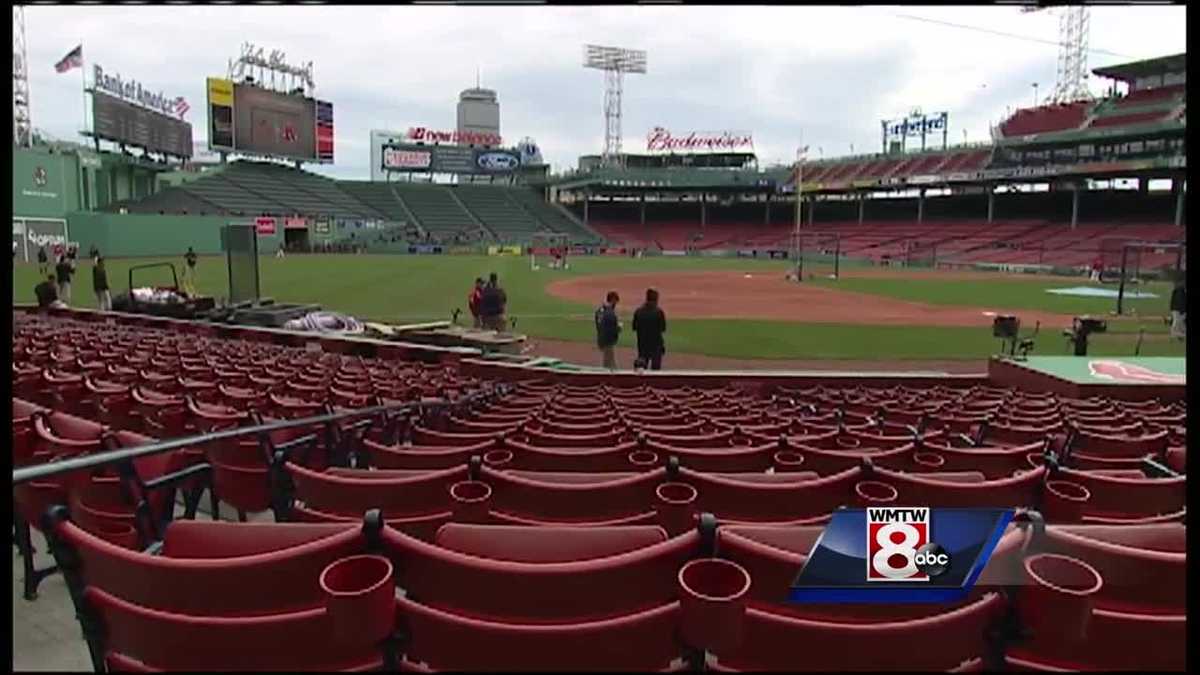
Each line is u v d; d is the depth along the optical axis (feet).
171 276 120.47
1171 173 199.41
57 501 11.78
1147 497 13.41
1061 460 16.71
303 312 66.59
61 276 76.79
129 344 38.58
